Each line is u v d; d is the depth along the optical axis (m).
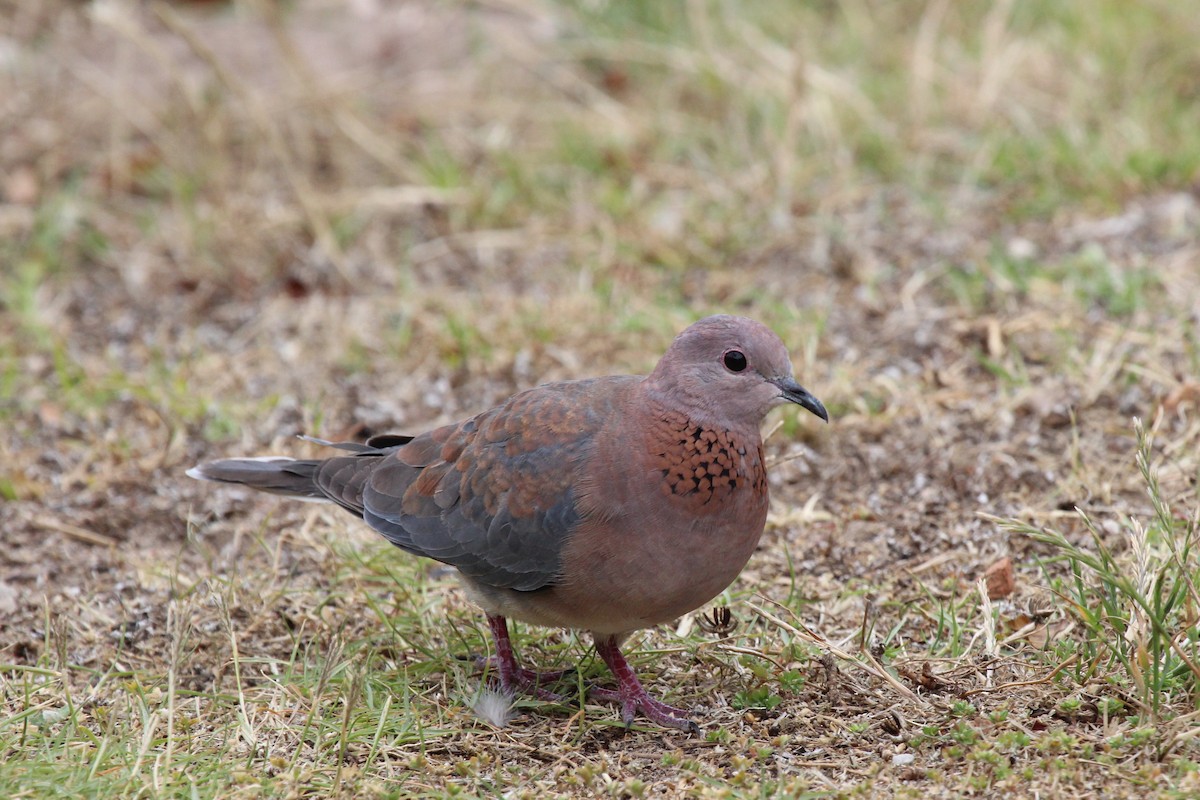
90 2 19.17
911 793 7.18
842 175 15.10
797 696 8.36
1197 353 11.55
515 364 12.71
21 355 13.45
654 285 13.91
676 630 9.23
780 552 10.08
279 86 17.52
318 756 7.89
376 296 14.25
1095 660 7.96
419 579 9.88
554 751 7.98
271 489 9.38
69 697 8.27
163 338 13.81
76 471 11.56
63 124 16.92
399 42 18.62
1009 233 14.09
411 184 15.87
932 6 17.59
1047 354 11.98
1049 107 16.11
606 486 7.87
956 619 9.00
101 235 15.25
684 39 17.66
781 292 13.57
